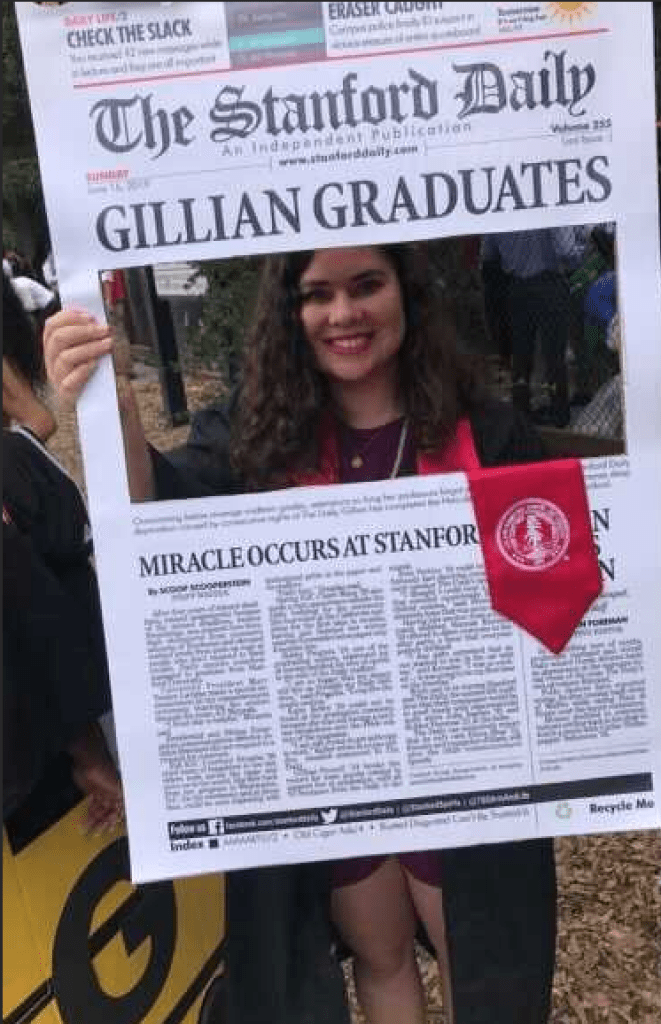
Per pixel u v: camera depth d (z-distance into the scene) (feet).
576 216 4.42
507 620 4.82
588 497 4.74
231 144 4.32
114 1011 5.63
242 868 4.99
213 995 6.43
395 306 4.67
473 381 4.78
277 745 4.89
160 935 5.97
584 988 8.46
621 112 4.32
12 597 4.85
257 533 4.72
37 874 5.20
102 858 5.59
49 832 5.30
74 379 4.50
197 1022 6.29
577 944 8.95
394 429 4.95
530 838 5.03
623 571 4.80
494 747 4.94
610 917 9.25
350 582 4.77
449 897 5.69
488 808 4.99
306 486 4.79
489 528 4.74
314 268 4.56
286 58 4.25
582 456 4.72
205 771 4.89
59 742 5.00
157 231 4.39
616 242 4.46
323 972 5.88
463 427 4.82
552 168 4.37
